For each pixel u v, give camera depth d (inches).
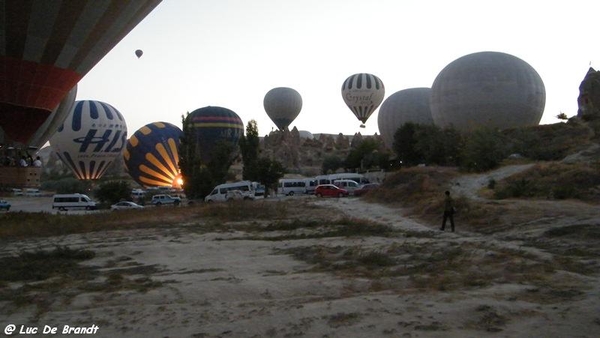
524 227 795.4
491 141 1823.3
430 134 2532.0
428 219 1058.7
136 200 2805.1
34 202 2859.3
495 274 464.8
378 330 306.8
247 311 364.8
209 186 2455.7
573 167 1346.0
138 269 585.6
